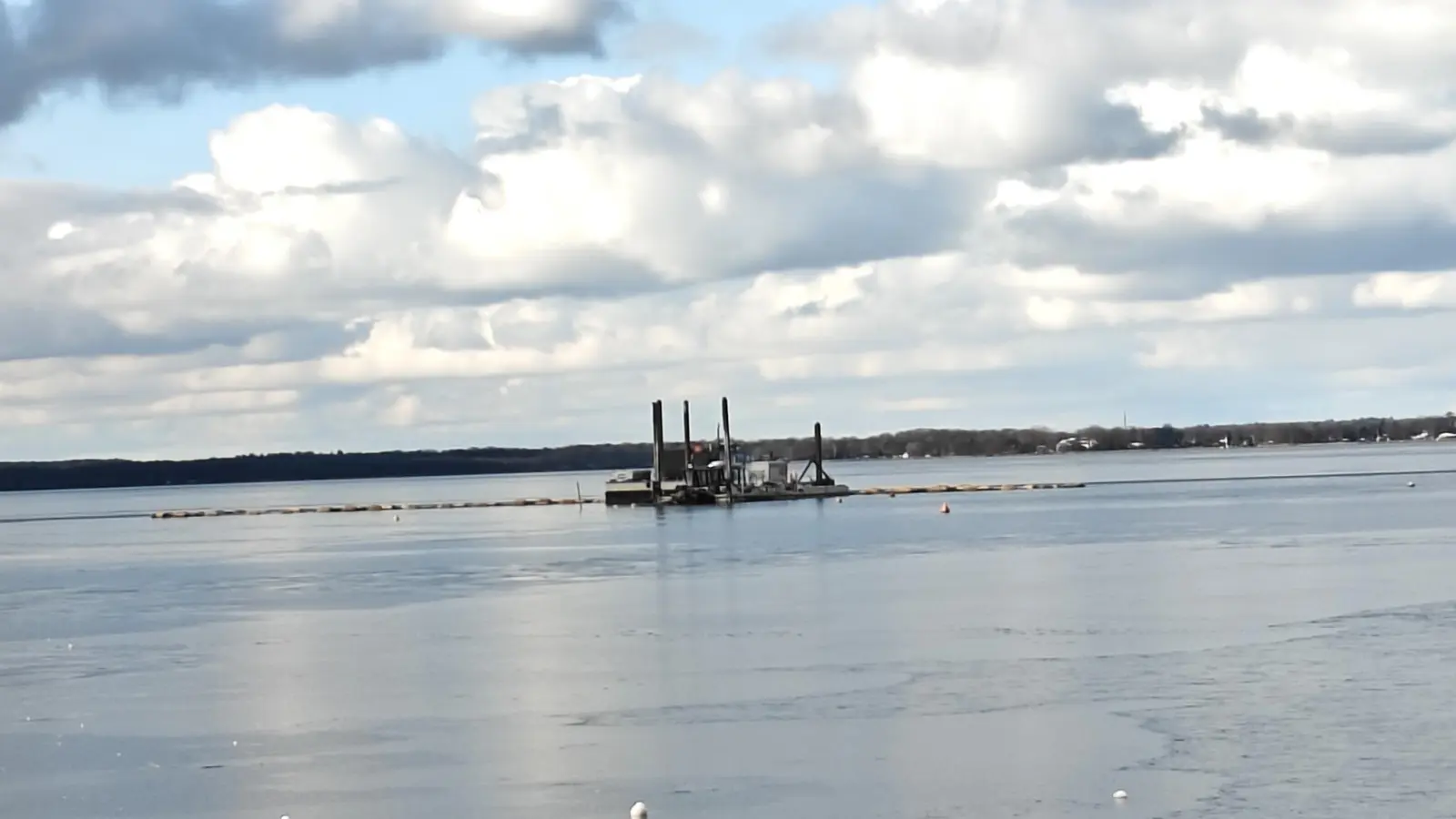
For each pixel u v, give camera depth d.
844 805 55.94
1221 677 75.31
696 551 168.25
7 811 58.69
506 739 67.38
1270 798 54.72
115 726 72.44
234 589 141.50
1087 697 71.69
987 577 127.94
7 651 99.06
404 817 56.50
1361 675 74.69
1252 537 168.62
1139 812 53.88
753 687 76.75
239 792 60.38
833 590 120.44
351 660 90.25
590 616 107.75
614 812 56.41
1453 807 53.16
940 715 69.00
